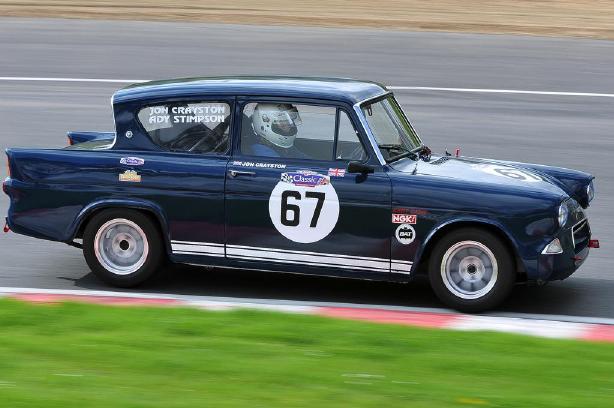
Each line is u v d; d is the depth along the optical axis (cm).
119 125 3031
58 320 2427
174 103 2994
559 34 8731
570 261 2839
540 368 2067
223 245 2948
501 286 2806
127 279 3014
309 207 2886
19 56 7306
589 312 2916
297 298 3002
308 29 8638
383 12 9906
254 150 2947
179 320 2428
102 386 1869
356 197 2859
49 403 1753
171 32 8338
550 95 6419
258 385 1895
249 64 7131
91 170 3008
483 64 7350
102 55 7388
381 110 3047
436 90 6500
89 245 3027
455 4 10575
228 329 2347
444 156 3212
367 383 1920
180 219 2958
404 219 2838
